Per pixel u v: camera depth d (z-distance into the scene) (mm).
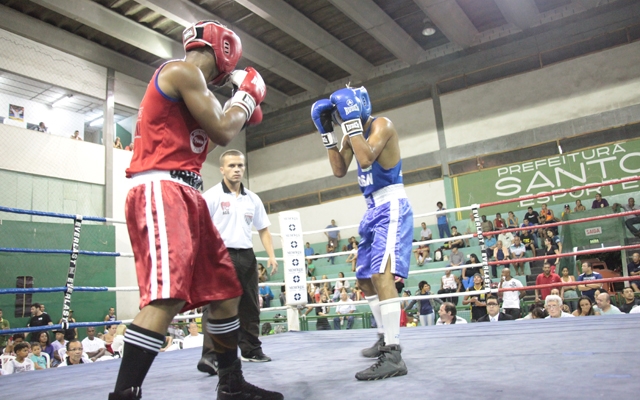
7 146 9172
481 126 11695
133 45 11031
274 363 2633
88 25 9758
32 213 3018
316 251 13117
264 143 14602
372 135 2160
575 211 9977
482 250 3955
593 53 10773
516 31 11547
